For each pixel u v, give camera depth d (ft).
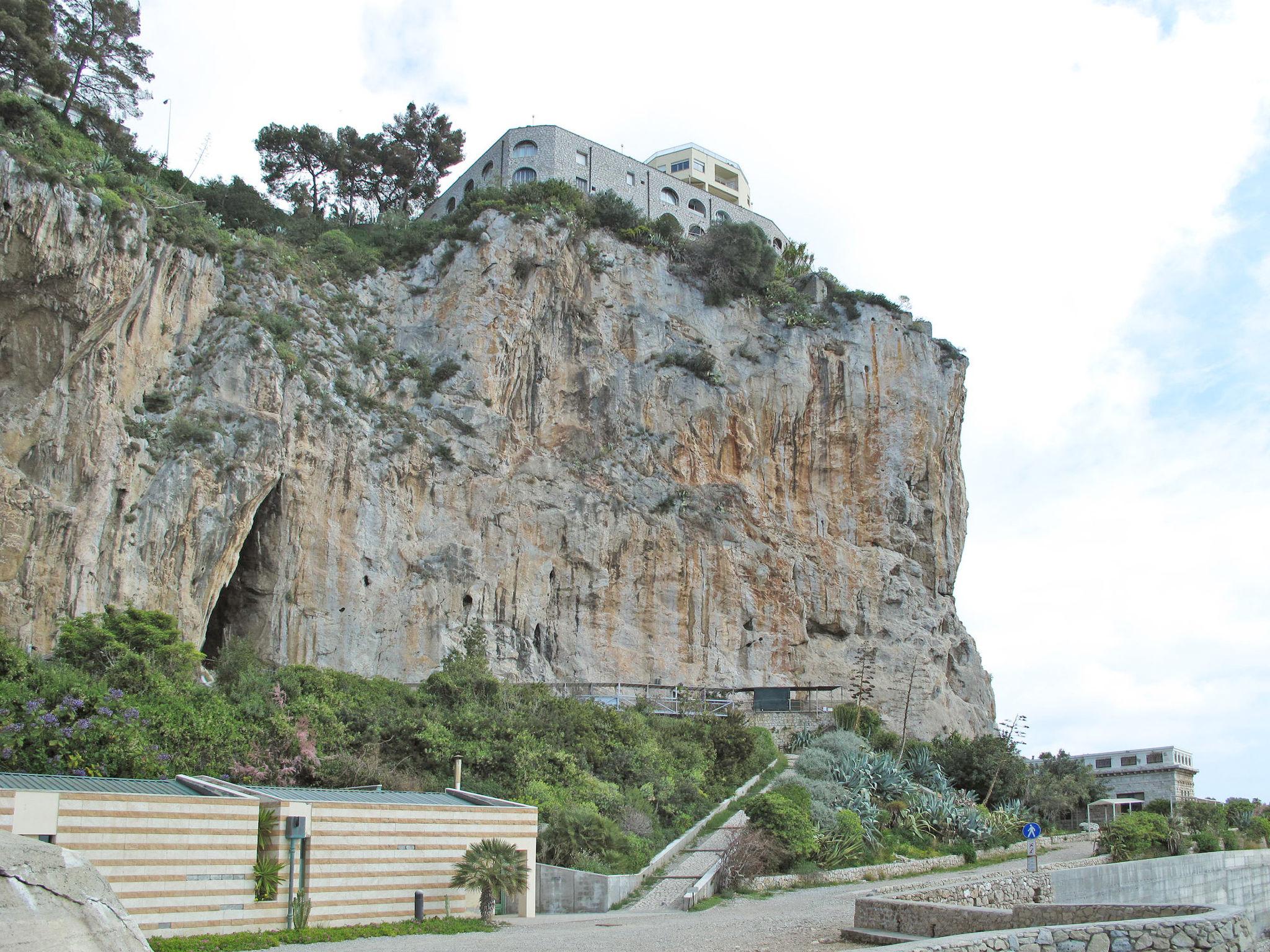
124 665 110.73
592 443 204.23
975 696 231.50
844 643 215.92
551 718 141.18
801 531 221.87
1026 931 59.31
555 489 193.67
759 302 237.04
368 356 184.85
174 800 74.90
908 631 219.61
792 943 73.31
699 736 160.04
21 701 95.86
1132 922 61.21
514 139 260.83
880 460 232.53
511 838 96.99
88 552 132.05
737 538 210.18
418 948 71.26
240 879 77.30
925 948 55.31
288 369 165.89
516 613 180.86
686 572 201.98
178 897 73.72
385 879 86.74
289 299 180.65
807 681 209.15
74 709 96.17
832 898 104.88
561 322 208.13
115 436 140.15
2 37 183.73
